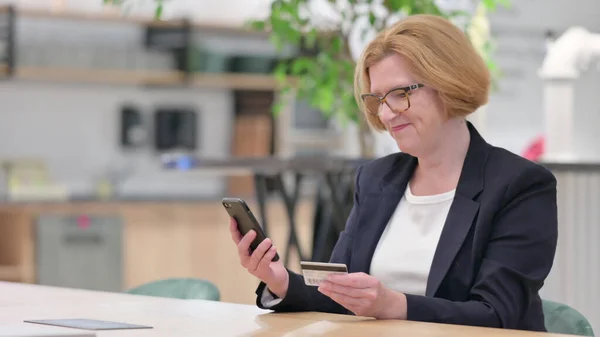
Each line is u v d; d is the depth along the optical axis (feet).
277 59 28.66
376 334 6.64
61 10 27.27
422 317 7.41
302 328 7.04
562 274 15.07
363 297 7.24
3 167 25.53
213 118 29.50
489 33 17.75
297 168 14.94
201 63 27.84
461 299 7.90
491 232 7.89
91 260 24.58
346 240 8.84
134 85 28.55
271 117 28.99
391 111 8.02
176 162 15.08
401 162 8.80
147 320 7.61
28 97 27.35
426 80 7.89
